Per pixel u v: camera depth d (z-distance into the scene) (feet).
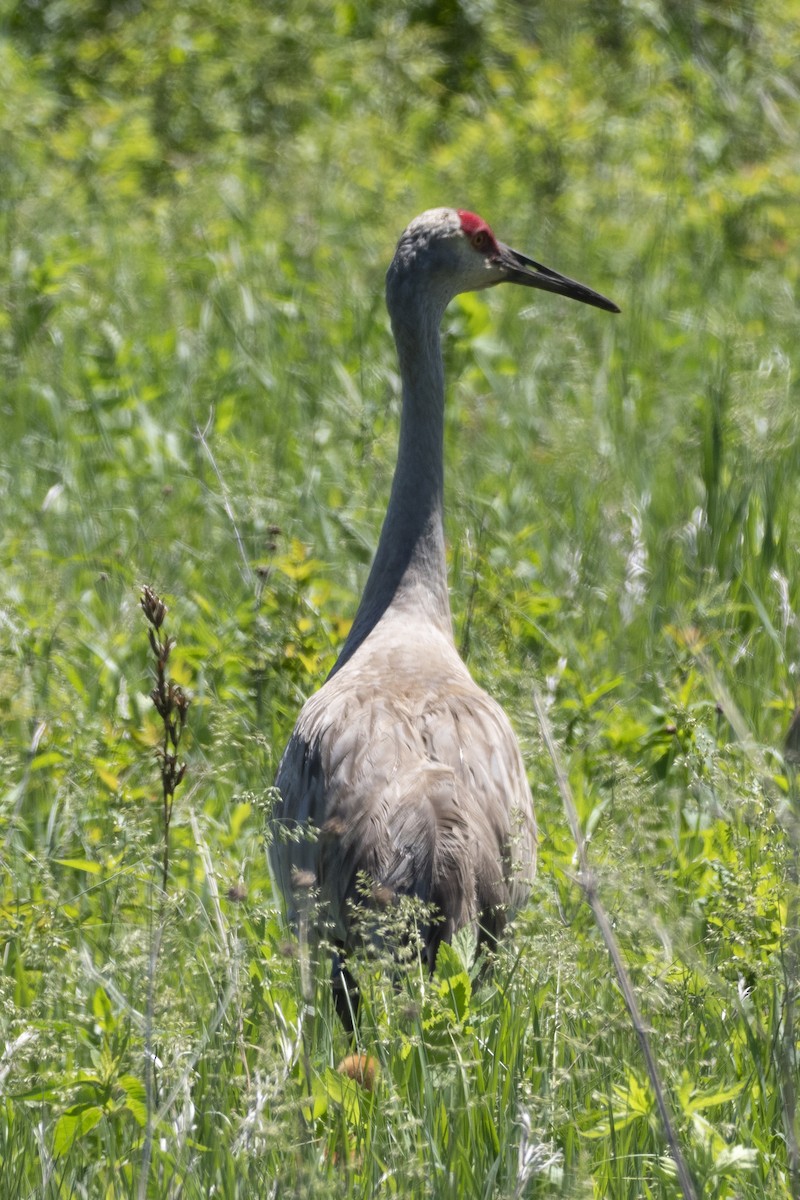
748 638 38.40
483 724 28.17
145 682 37.58
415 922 24.17
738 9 90.84
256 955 25.75
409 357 33.22
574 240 69.31
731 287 65.87
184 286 63.52
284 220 70.18
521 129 79.97
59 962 23.86
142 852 26.71
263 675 35.86
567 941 24.17
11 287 59.21
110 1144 22.70
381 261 64.54
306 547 41.19
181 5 90.89
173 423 51.55
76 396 53.78
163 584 41.42
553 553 44.62
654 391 54.39
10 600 38.42
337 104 85.46
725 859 28.73
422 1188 21.20
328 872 26.35
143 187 76.79
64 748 34.01
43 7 94.43
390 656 30.45
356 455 47.96
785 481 46.65
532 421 52.47
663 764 33.47
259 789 32.50
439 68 90.17
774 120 81.30
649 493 47.47
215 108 82.89
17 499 47.73
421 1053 22.90
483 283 34.45
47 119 81.51
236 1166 21.34
